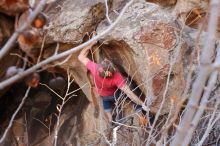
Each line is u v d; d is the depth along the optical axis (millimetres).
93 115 6215
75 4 5703
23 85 7078
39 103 7059
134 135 5738
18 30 1789
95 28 5656
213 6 1812
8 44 1781
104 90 5461
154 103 5449
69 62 5727
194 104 2189
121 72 5762
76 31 5570
